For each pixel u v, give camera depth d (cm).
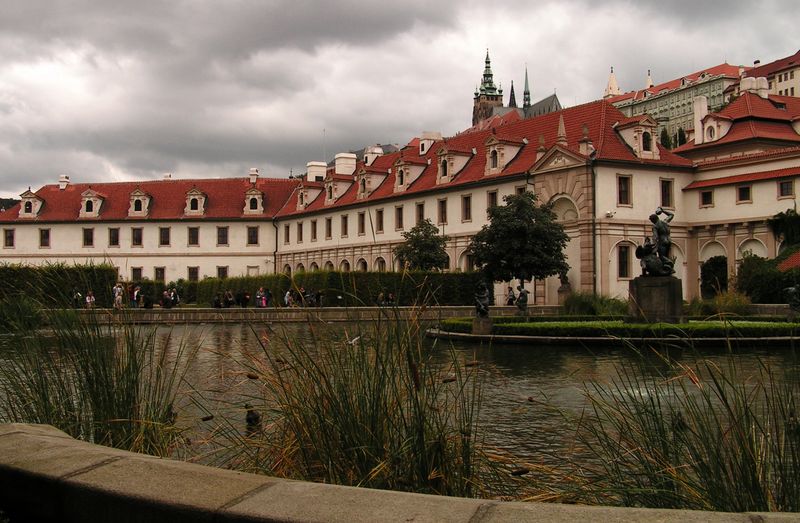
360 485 591
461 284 5391
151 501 340
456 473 629
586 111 5816
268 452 690
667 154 5578
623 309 4188
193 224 9044
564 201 5394
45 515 381
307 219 8494
